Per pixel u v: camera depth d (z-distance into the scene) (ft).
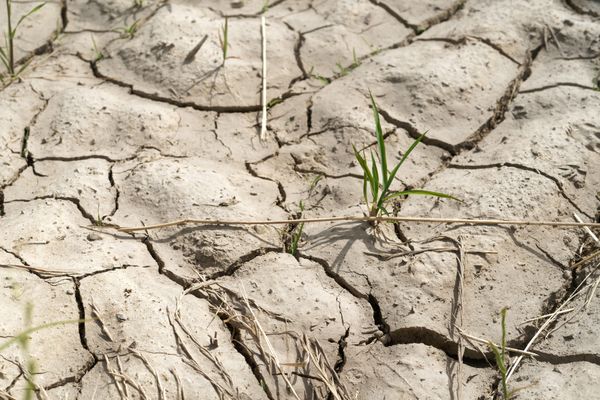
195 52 5.32
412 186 4.88
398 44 5.50
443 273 4.51
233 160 4.98
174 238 4.62
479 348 4.35
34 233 4.58
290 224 4.71
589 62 5.34
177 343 4.31
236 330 4.39
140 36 5.45
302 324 4.39
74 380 4.22
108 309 4.36
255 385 4.25
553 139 4.92
